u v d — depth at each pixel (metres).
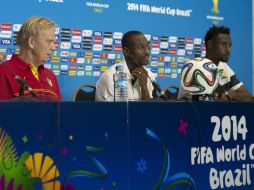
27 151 2.62
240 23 8.06
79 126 2.82
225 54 5.39
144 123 3.12
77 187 2.82
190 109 3.37
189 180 3.36
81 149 2.83
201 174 3.43
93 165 2.88
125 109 3.03
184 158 3.33
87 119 2.86
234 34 8.00
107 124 2.94
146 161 3.13
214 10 7.77
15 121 2.57
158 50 7.17
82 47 6.51
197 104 3.41
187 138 3.35
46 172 2.70
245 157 3.70
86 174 2.85
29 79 4.10
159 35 7.19
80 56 6.49
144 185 3.12
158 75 7.16
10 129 2.55
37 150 2.66
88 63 6.56
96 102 2.90
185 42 7.46
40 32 4.13
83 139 2.84
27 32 4.12
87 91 5.82
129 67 5.18
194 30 7.55
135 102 3.08
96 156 2.90
